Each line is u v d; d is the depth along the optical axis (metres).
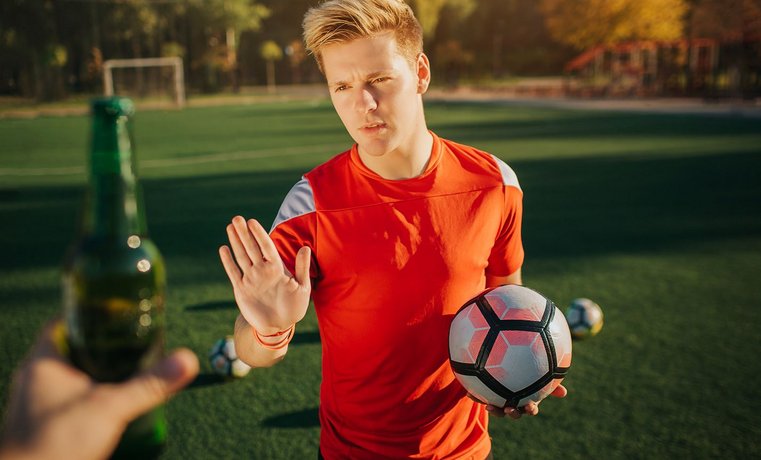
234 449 3.12
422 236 1.73
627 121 21.23
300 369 3.96
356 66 1.53
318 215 1.73
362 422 1.81
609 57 40.06
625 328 4.55
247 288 1.33
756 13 29.81
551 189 10.09
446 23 60.25
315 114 27.23
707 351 4.15
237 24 46.38
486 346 1.71
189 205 9.30
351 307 1.74
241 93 46.97
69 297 0.77
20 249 6.91
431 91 44.59
